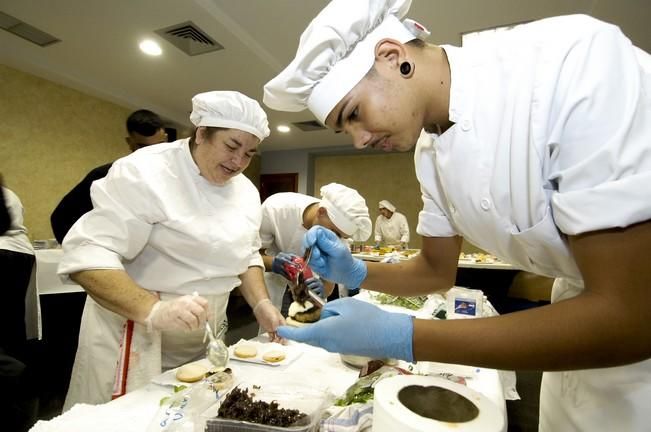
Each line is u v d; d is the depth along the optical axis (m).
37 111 3.54
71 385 1.12
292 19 2.74
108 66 3.51
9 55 3.09
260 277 1.29
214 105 0.97
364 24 0.58
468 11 2.55
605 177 0.42
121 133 4.33
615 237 0.41
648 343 0.39
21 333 1.71
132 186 0.97
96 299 0.91
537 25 0.56
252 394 0.69
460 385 0.53
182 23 2.77
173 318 0.84
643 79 0.46
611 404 0.57
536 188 0.51
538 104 0.49
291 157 6.81
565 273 0.62
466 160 0.60
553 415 0.73
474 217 0.65
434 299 1.66
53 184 3.69
